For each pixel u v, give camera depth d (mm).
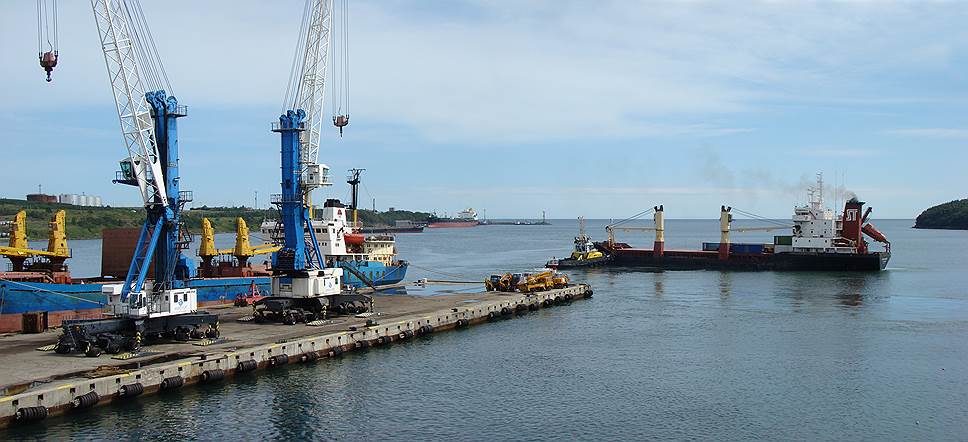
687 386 55125
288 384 53531
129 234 86000
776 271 151000
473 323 82188
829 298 105000
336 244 92938
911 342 71188
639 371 59531
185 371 50938
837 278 135500
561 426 45938
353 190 122062
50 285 69812
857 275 141250
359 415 47344
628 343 70875
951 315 88188
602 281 133250
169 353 54531
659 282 130625
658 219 166750
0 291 66125
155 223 62188
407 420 46625
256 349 56188
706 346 69438
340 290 77750
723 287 121000
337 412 47844
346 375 56625
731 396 52562
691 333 76375
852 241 153625
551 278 106750
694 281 132000
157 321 58312
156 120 62812
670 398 52000
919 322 83000
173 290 58625
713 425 46375
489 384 55188
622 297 108125
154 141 62406
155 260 62844
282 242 78625
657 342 71375
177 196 63500
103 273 86812
